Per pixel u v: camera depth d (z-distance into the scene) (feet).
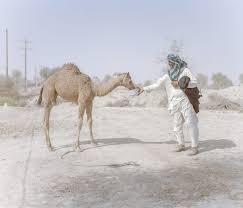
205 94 89.25
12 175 27.84
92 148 35.19
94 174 27.81
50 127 48.67
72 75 33.22
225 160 31.24
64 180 26.58
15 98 124.77
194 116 32.48
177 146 34.50
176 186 25.20
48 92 33.99
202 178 26.76
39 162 31.07
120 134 42.42
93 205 22.12
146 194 23.81
